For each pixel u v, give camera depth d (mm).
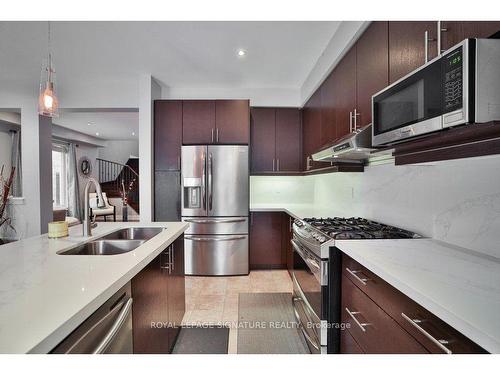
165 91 3998
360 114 2031
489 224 1294
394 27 1577
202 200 3607
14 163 5996
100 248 1829
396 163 1466
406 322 995
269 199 4266
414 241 1603
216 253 3617
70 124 6711
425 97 1116
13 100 3953
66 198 7840
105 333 978
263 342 2146
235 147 3619
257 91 4023
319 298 1693
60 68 3350
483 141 970
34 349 637
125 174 9820
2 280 1024
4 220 4027
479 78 897
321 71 2953
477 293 890
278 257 3885
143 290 1385
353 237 1687
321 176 3852
